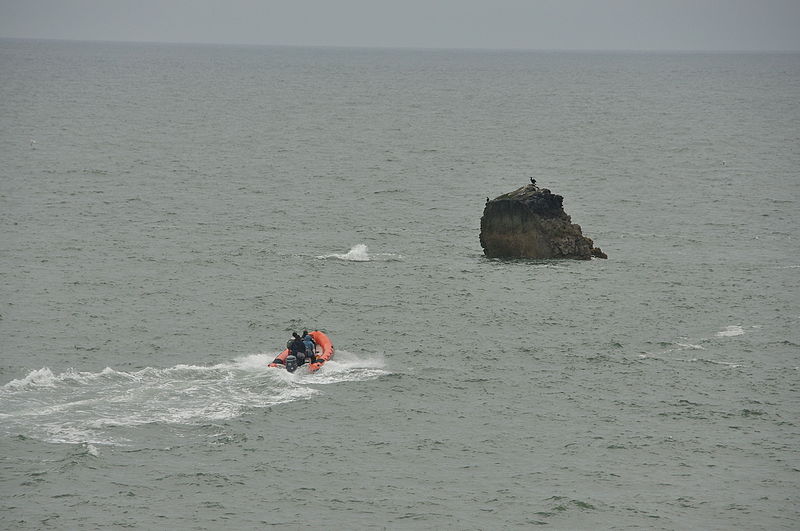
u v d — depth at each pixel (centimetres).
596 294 8525
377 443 5472
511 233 9888
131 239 10681
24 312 7706
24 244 10219
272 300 8231
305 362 6650
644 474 5156
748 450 5431
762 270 9631
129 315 7700
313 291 8550
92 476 4981
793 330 7531
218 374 6350
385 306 8094
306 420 5734
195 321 7594
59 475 4962
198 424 5619
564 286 8775
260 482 5003
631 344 7150
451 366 6669
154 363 6600
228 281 8869
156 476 5019
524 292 8562
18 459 5103
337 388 6216
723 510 4788
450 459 5309
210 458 5234
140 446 5319
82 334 7188
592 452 5403
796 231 11888
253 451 5322
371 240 10994
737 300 8394
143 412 5731
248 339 7169
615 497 4909
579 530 4606
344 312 7912
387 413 5869
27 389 5969
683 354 6956
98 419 5606
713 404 6056
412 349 6994
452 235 11388
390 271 9344
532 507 4806
